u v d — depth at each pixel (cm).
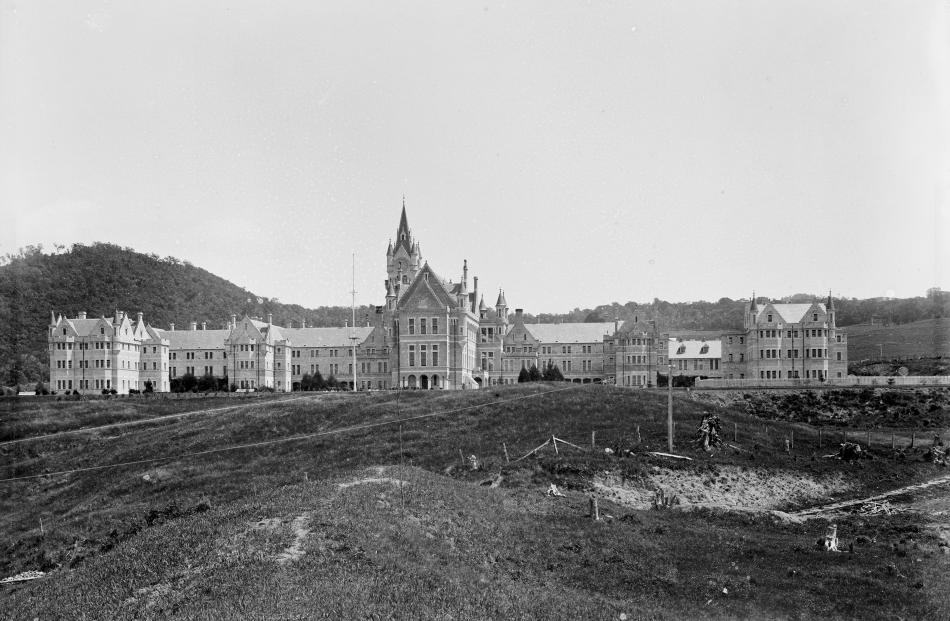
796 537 5675
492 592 4178
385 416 10319
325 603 3681
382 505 5097
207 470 8731
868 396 10994
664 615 4256
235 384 18812
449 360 15912
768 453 8112
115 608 3831
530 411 9794
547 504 6031
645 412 9506
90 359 18112
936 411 10206
